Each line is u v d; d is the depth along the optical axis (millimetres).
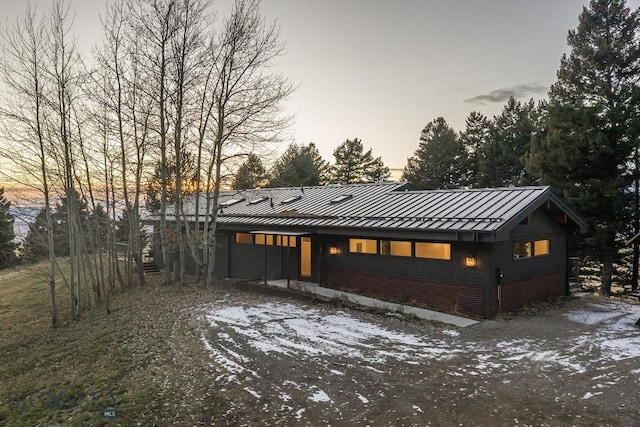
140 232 20188
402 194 15750
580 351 8273
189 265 21219
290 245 16953
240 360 7922
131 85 16906
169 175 18688
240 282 15688
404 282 12828
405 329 9852
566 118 19062
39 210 14938
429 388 6527
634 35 19312
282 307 12297
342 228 13695
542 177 19688
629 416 5531
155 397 6543
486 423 5414
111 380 7555
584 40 20547
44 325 13688
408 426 5371
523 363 7586
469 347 8516
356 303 12266
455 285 11617
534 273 12789
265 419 5648
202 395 6488
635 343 8828
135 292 16406
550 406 5875
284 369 7418
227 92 16609
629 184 17938
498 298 11242
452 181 35125
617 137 17453
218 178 16719
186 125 17141
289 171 36062
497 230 10195
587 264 22297
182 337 9633
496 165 28625
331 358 7938
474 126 35312
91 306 15453
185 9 16375
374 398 6199
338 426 5410
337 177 43062
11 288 20906
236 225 17891
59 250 22531
